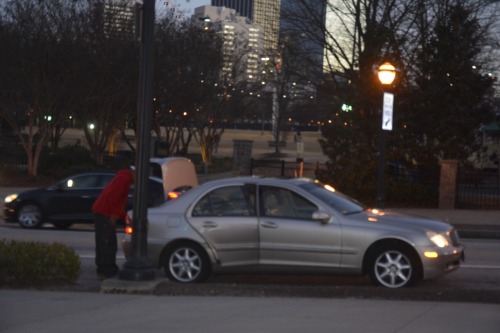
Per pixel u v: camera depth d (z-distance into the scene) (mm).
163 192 22141
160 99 51594
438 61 35562
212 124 62250
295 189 14656
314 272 14352
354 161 34000
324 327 10484
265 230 14484
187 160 23641
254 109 67500
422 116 35125
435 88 35031
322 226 14258
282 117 76438
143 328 10469
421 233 14023
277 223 14445
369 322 10805
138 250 13664
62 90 41000
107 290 13312
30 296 12898
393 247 14016
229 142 114688
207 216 14805
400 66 35531
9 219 25172
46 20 41031
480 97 36469
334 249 14188
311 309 11781
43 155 43844
